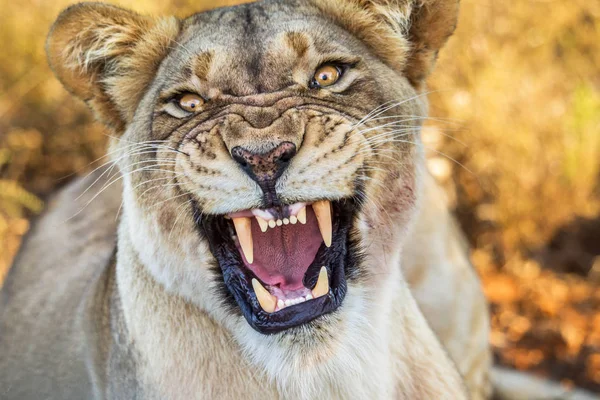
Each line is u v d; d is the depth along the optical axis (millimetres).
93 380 4633
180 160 3812
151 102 4070
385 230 4043
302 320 3701
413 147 4191
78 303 5379
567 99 9094
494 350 7469
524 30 9195
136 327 4008
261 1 4277
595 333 7512
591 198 8766
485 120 8453
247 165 3605
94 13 4266
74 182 6730
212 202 3729
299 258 4039
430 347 4398
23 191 8211
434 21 4340
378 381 3994
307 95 3828
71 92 4387
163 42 4219
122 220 4316
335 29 4086
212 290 3930
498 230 8500
